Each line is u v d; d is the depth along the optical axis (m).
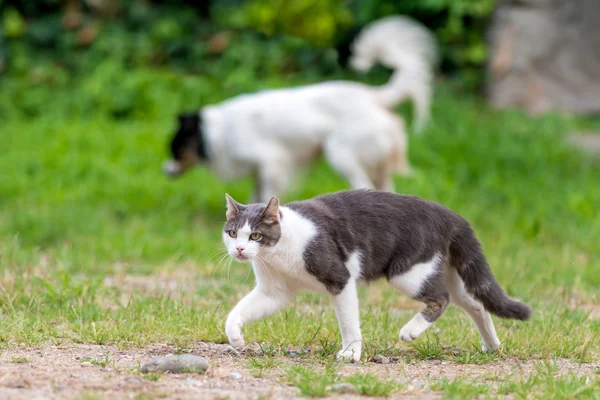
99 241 13.11
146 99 21.39
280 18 22.97
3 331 7.51
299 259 7.05
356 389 5.96
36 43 23.50
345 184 16.95
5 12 23.77
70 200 15.77
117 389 5.84
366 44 14.23
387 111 14.19
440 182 16.91
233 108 14.61
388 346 7.75
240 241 7.05
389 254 7.34
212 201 16.25
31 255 11.20
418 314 7.39
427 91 14.27
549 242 13.88
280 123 14.16
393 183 16.55
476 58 23.06
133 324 7.95
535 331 8.19
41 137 19.42
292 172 14.53
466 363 7.16
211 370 6.55
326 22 22.70
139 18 23.92
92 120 20.73
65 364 6.61
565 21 23.08
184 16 24.23
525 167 18.22
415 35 14.21
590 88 23.08
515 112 21.86
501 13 23.11
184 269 11.77
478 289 7.58
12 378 6.02
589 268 11.96
